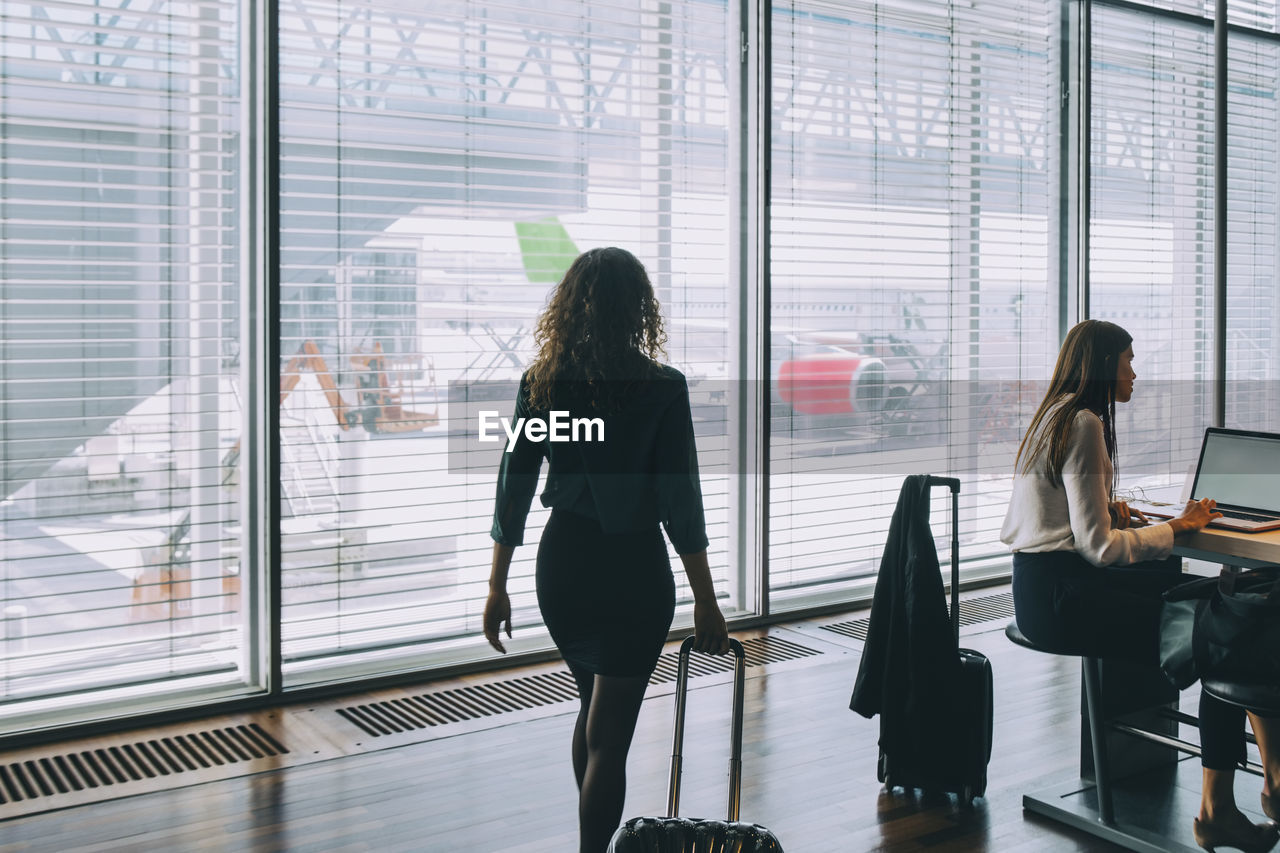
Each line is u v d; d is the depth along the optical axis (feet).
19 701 10.75
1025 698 12.26
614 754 7.13
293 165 11.77
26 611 10.74
